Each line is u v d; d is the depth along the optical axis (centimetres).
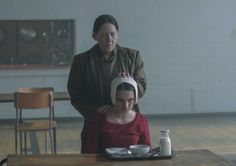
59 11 805
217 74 852
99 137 280
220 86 855
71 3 807
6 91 799
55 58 811
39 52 807
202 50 844
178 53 839
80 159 258
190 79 847
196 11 836
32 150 611
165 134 264
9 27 795
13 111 804
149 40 830
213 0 838
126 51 321
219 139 670
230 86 857
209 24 841
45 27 805
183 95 848
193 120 823
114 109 282
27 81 805
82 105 316
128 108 278
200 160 256
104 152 275
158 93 841
